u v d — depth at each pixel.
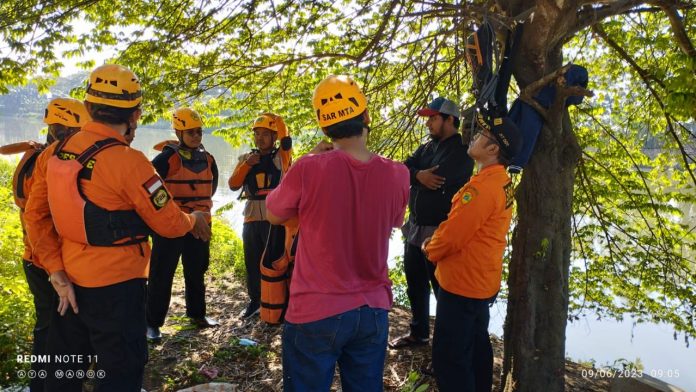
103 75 2.31
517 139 2.64
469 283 2.74
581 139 6.43
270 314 2.57
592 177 6.39
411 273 4.04
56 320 2.48
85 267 2.31
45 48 4.50
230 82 5.21
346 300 2.05
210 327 4.57
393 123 5.70
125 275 2.36
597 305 7.39
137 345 2.44
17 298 3.97
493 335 5.09
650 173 7.03
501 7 3.35
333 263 2.04
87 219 2.25
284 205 2.07
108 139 2.31
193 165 4.18
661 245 6.23
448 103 3.64
